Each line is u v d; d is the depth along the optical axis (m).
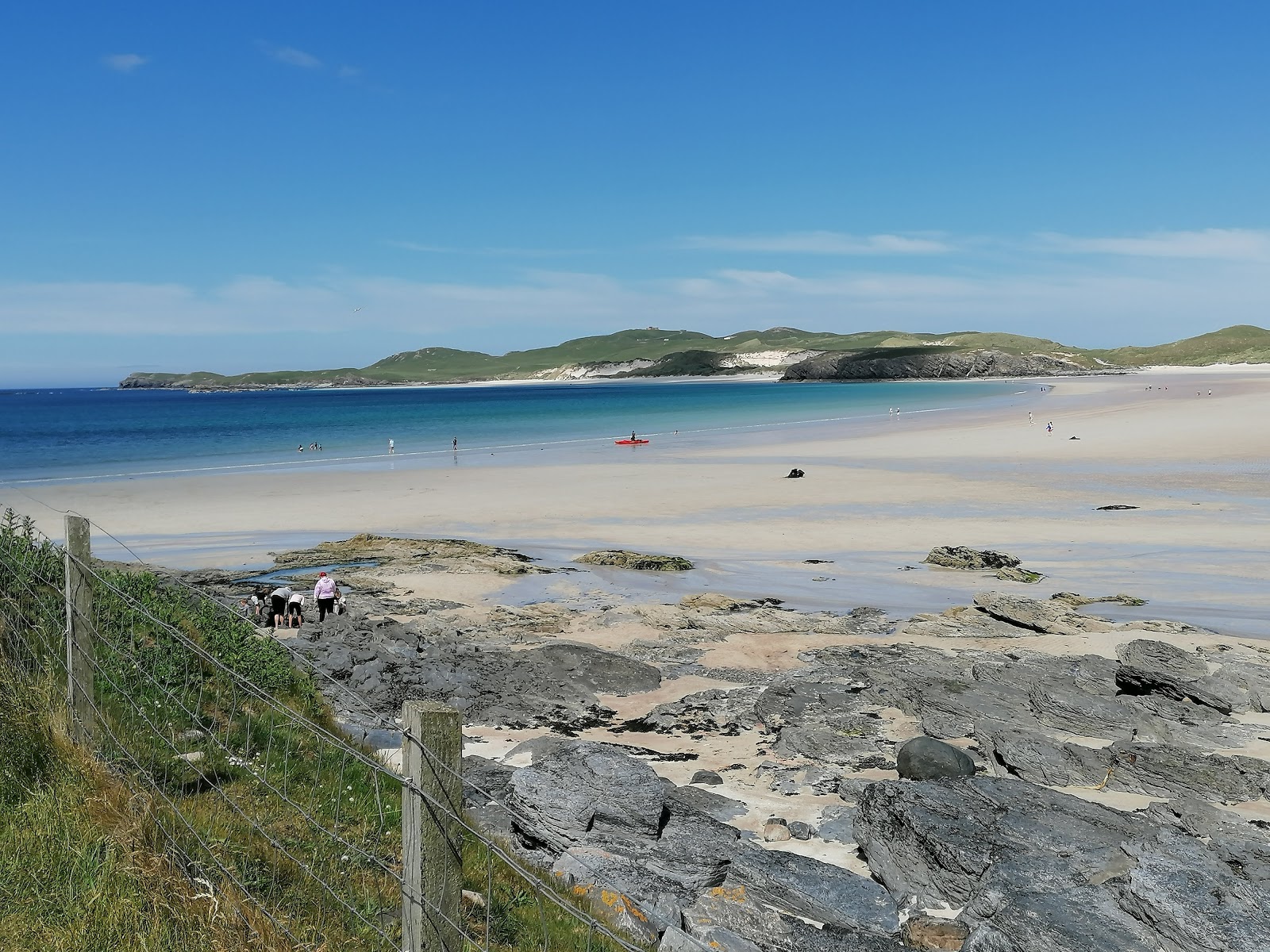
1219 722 19.78
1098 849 11.90
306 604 31.22
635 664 24.31
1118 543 41.62
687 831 12.95
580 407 178.88
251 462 79.25
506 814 13.16
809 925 10.73
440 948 4.85
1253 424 93.81
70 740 8.00
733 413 147.25
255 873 6.93
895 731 19.69
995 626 29.16
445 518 50.56
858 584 35.91
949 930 10.71
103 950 5.64
